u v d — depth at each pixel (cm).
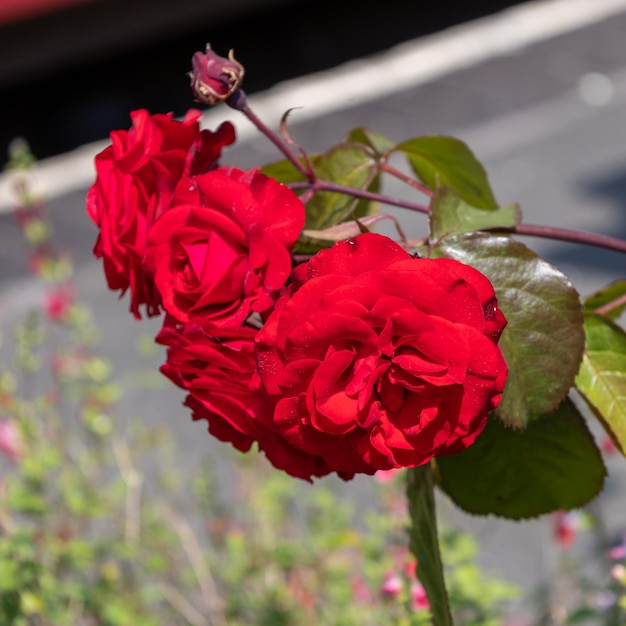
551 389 60
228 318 58
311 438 56
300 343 55
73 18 340
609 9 407
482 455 65
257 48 380
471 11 409
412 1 403
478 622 107
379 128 338
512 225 63
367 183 67
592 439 64
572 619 102
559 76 364
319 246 61
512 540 154
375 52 385
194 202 59
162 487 150
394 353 56
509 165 310
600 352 64
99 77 355
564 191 292
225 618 123
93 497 130
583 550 152
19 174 162
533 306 60
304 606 123
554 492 65
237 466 152
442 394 56
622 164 304
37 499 108
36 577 105
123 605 114
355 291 55
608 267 246
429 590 65
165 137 62
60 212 295
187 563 139
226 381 58
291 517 143
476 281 56
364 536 148
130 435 164
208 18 364
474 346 55
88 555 113
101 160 61
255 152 317
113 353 220
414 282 54
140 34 354
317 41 387
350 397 56
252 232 57
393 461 56
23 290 252
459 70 371
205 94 62
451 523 133
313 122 342
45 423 158
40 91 349
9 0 327
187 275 58
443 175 71
